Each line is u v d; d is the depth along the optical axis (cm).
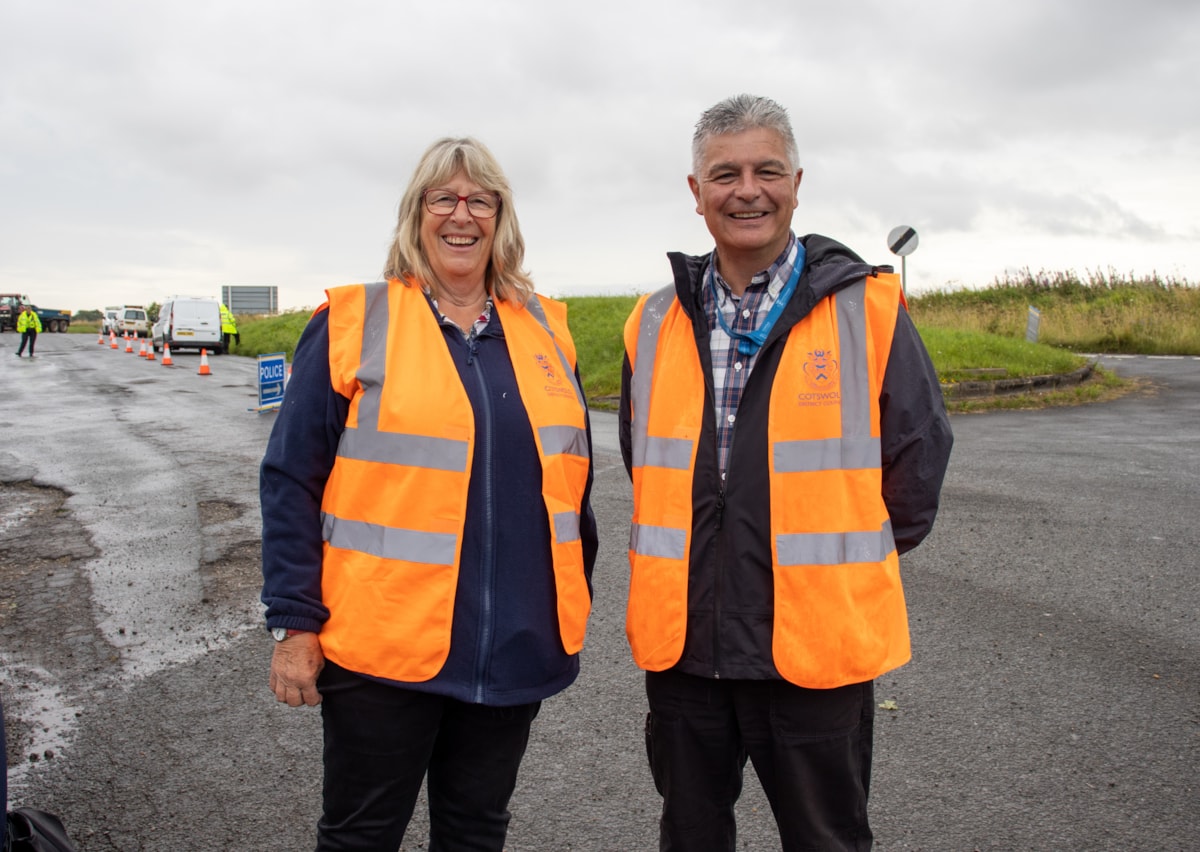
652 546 224
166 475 815
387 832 213
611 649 428
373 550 204
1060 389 1387
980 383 1327
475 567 209
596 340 1817
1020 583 494
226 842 278
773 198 216
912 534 222
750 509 214
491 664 210
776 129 217
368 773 209
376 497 206
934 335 1664
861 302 220
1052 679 378
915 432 215
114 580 522
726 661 214
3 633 446
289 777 316
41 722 355
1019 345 1623
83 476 812
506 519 212
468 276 227
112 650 425
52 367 2239
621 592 505
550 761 326
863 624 211
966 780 305
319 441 211
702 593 218
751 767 328
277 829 285
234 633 445
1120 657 398
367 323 215
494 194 227
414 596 203
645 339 241
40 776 315
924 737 334
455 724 219
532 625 214
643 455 231
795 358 216
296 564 206
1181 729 335
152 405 1374
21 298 5353
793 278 224
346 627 203
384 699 204
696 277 231
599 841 279
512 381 221
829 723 213
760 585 213
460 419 209
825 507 212
